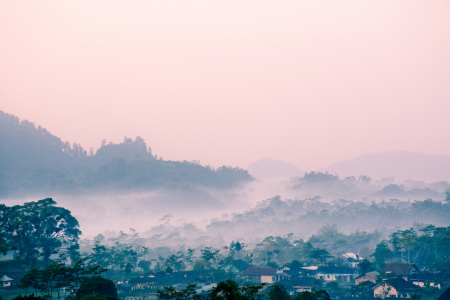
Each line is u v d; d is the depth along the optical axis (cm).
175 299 11175
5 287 14462
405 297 12975
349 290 14125
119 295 14900
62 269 11069
